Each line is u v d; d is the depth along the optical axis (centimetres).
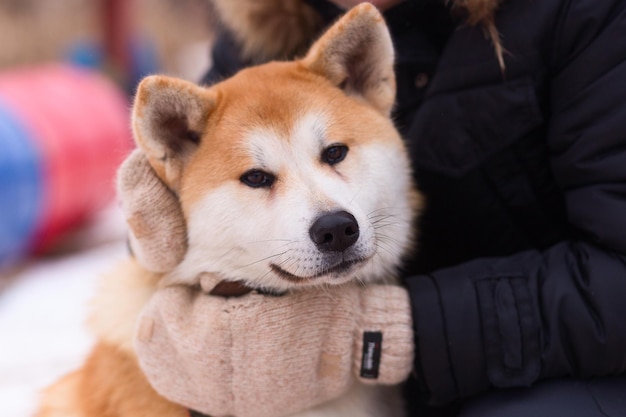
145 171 164
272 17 207
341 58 184
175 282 172
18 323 369
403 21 192
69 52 880
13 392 286
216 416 162
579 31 159
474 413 159
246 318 153
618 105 153
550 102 169
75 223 561
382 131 182
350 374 162
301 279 159
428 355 155
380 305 159
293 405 160
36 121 515
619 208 150
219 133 171
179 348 157
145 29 1086
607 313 147
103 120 584
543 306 153
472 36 170
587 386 154
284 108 173
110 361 177
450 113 174
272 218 163
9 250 471
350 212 158
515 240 185
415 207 191
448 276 162
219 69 233
